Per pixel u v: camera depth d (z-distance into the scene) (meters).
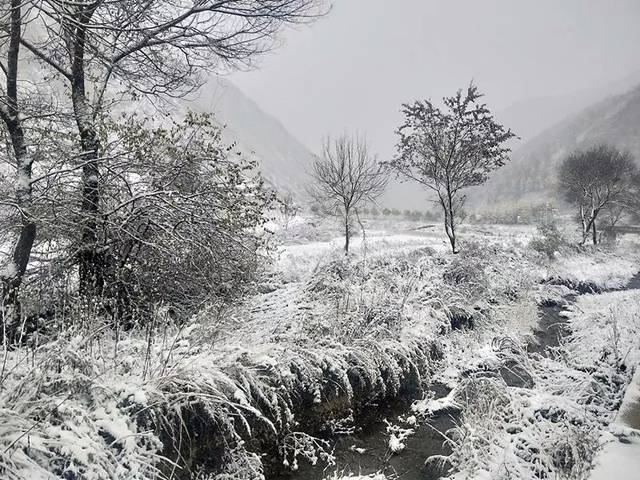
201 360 4.29
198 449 4.08
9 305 4.95
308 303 7.71
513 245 21.45
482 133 15.08
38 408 3.24
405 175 16.36
